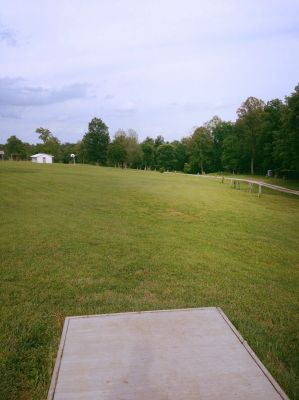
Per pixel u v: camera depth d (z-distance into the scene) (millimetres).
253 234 11320
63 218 12195
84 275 6559
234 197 24094
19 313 4902
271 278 6973
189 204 17938
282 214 16859
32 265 7055
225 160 75625
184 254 8328
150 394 2848
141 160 98312
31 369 3609
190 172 90312
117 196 19609
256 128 65188
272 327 4684
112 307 5051
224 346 3547
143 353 3418
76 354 3404
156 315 4262
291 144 42562
